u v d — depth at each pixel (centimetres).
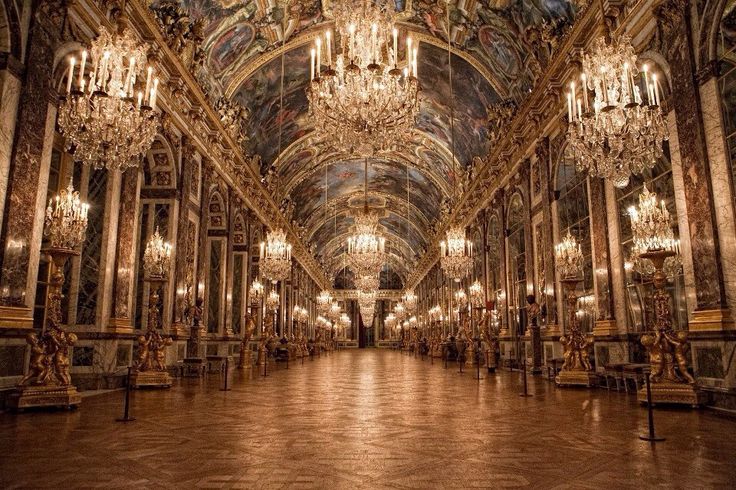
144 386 1014
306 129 2542
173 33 1248
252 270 2344
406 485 369
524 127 1592
